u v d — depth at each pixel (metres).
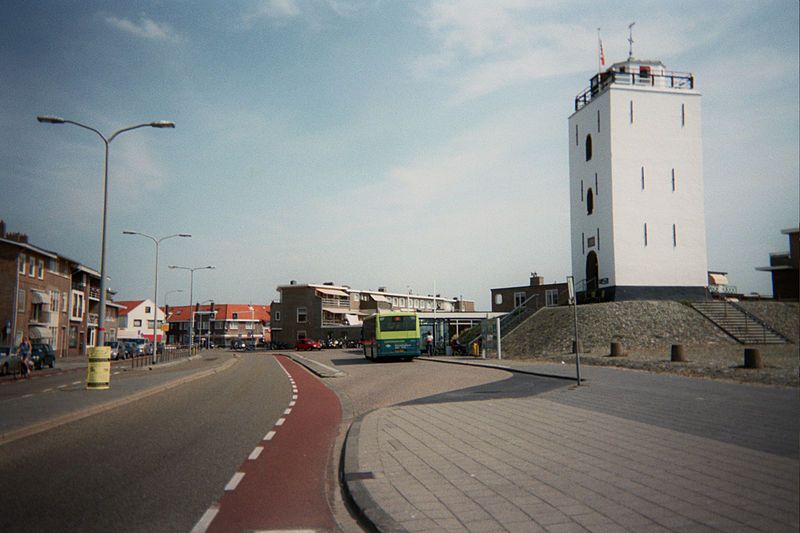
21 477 6.88
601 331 35.06
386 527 4.77
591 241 44.06
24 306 49.00
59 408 13.14
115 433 10.27
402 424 10.34
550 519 4.88
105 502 5.80
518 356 34.94
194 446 8.98
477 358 36.03
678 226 41.72
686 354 27.92
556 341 35.97
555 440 8.35
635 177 41.56
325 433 10.33
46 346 38.53
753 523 4.62
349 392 18.11
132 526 5.06
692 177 42.19
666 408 11.21
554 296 61.66
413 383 20.11
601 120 42.75
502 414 11.21
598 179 43.16
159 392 18.80
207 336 117.38
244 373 29.86
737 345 32.50
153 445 9.06
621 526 4.65
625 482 5.94
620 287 40.69
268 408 14.22
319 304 90.81
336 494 6.19
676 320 35.97
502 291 66.06
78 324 63.59
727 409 10.85
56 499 5.90
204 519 5.27
